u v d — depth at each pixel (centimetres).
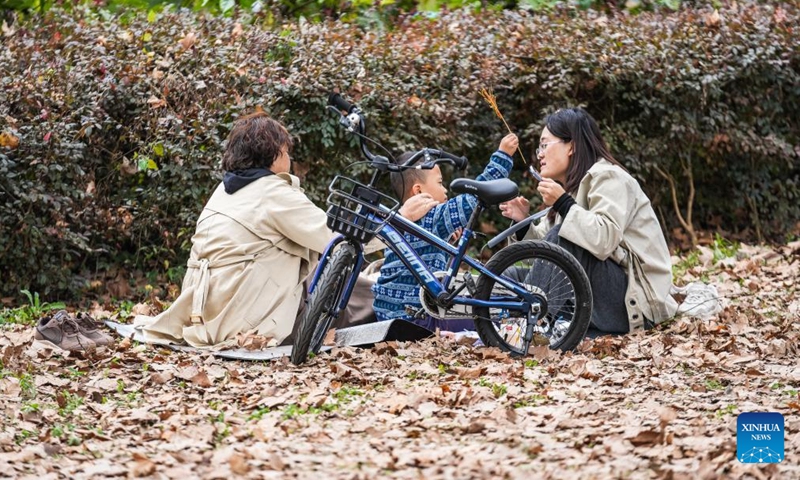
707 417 581
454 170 1188
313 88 1080
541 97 1217
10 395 633
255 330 760
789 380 668
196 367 689
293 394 634
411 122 1137
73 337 756
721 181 1337
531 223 822
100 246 1064
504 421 570
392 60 1160
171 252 1062
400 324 761
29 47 1087
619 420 572
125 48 1091
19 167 1002
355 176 1124
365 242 723
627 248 802
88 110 1022
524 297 743
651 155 1255
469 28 1259
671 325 822
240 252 770
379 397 624
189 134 1041
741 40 1280
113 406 614
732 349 748
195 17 1212
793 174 1373
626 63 1213
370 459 512
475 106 1191
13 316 927
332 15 1421
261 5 1315
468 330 818
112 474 493
